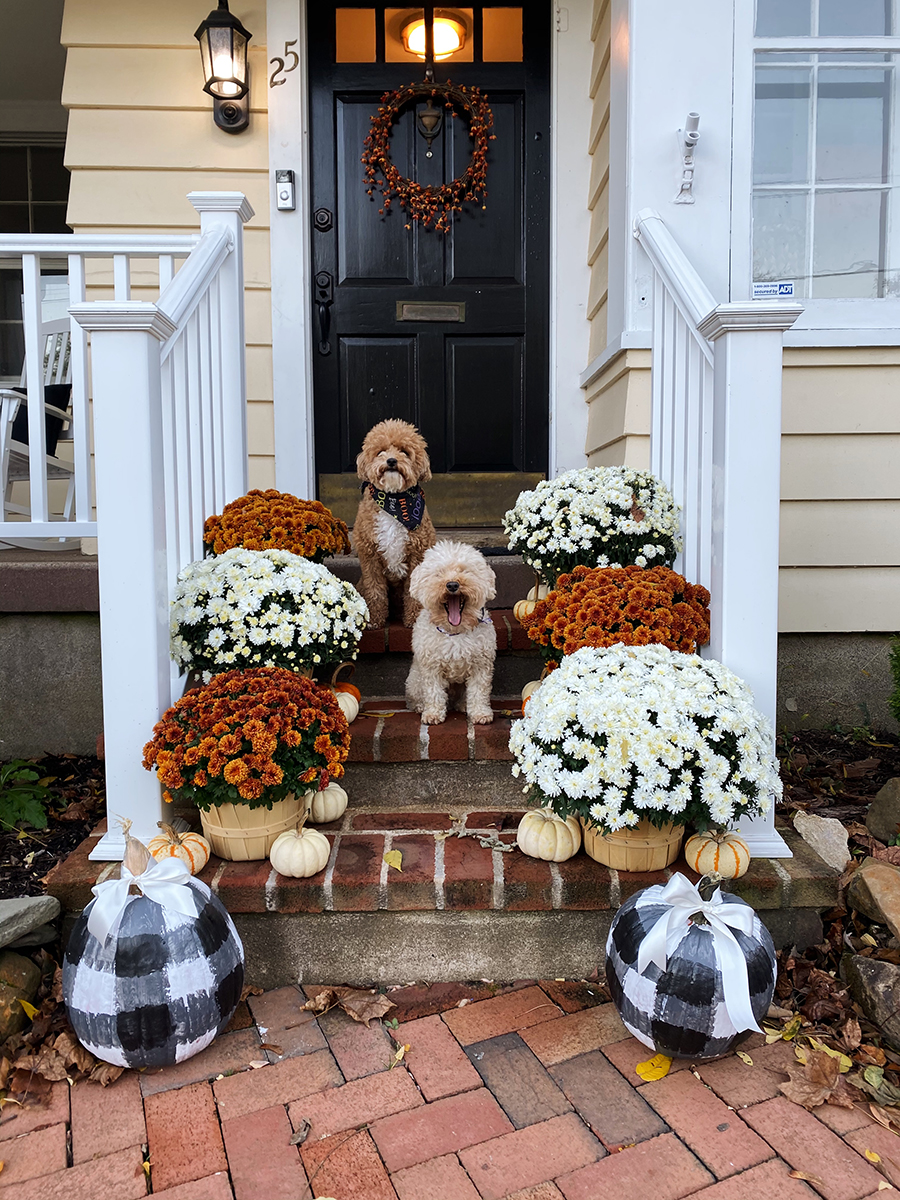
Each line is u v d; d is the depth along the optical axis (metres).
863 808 2.87
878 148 3.46
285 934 2.19
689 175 3.29
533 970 2.23
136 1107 1.80
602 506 2.80
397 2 4.18
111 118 4.07
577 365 4.30
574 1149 1.68
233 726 2.10
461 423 4.43
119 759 2.27
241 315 3.23
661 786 1.98
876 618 3.56
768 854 2.33
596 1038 2.00
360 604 2.67
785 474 3.47
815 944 2.28
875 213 3.48
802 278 3.51
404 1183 1.60
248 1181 1.61
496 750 2.67
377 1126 1.74
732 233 3.38
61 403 4.08
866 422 3.44
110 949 1.81
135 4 4.02
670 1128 1.73
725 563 2.33
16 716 3.20
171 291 2.56
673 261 2.88
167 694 2.34
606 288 3.85
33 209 5.78
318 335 4.33
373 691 3.18
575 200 4.22
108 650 2.24
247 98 4.04
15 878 2.43
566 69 4.16
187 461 2.70
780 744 3.41
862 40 3.34
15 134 5.71
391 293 4.32
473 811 2.65
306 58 4.12
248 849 2.24
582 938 2.22
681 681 2.10
